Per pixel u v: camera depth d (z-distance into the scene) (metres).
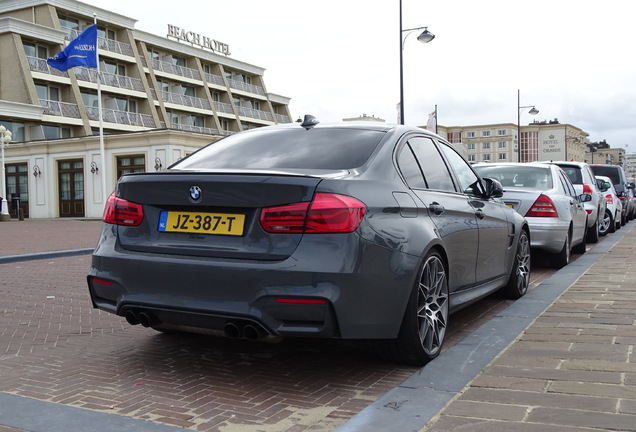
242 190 3.30
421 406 3.00
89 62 27.66
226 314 3.23
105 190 32.91
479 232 4.74
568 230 8.33
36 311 5.96
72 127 40.09
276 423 2.94
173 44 50.72
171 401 3.26
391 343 3.70
